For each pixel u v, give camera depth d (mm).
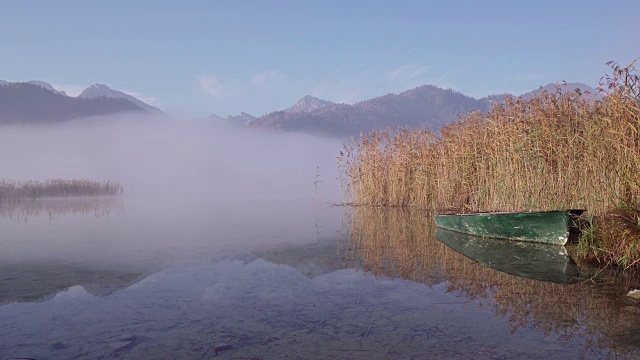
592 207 6688
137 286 4816
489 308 3766
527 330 3195
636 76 5891
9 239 8914
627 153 5848
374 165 16578
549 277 4875
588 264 5535
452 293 4309
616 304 3814
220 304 4043
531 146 8727
